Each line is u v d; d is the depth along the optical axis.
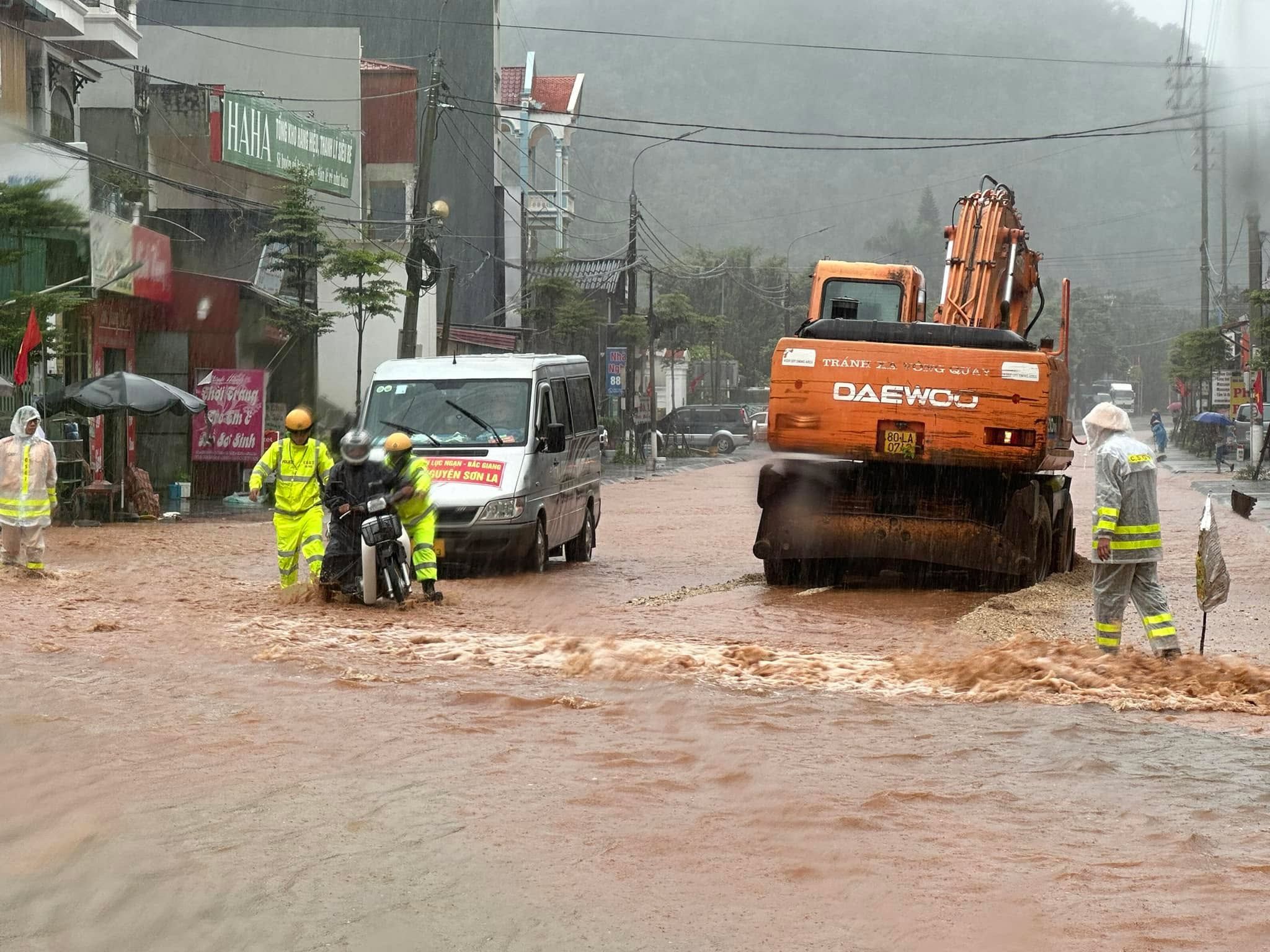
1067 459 17.45
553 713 8.41
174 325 29.19
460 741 7.61
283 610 12.81
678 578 17.34
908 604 14.46
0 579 14.56
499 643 11.06
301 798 6.35
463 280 56.75
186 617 12.16
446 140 56.38
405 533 13.98
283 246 34.62
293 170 35.31
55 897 4.95
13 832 5.73
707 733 7.93
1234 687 9.47
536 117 72.50
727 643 11.48
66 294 22.56
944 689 9.52
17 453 15.30
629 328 57.31
